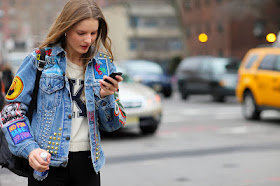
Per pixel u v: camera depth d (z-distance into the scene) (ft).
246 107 44.01
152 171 22.27
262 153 26.86
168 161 24.72
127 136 34.37
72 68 8.60
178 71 76.69
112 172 22.07
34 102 8.41
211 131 36.83
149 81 77.51
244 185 19.42
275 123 41.45
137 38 263.29
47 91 8.33
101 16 8.33
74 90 8.52
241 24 170.19
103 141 32.07
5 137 8.26
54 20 8.55
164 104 66.33
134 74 77.36
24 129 8.16
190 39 200.64
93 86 8.56
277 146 29.25
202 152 27.43
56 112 8.32
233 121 43.37
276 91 39.58
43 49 8.43
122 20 260.83
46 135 8.27
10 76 37.29
